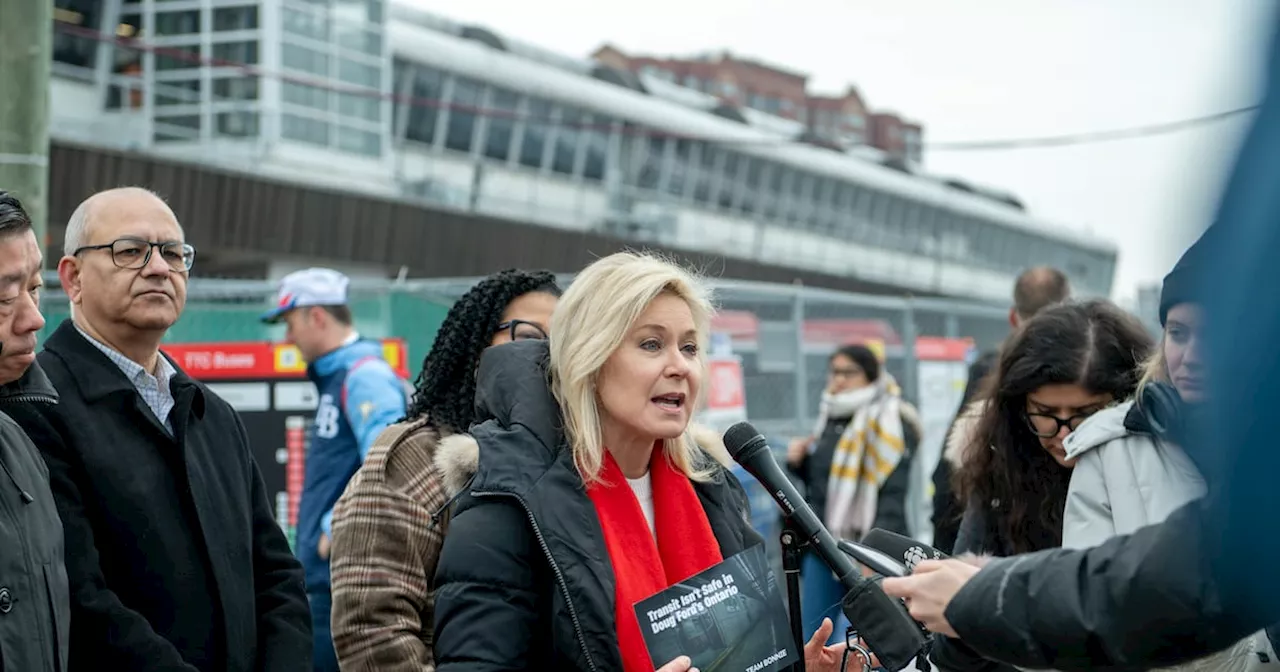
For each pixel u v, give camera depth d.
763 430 9.48
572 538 2.68
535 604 2.70
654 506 2.95
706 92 59.31
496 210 26.86
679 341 2.87
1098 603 2.02
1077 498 2.99
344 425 5.20
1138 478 2.88
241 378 6.61
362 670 3.30
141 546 3.23
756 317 9.67
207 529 3.35
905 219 39.03
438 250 21.86
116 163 17.72
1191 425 1.59
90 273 3.43
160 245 3.47
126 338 3.45
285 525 6.57
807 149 35.62
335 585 3.38
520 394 2.87
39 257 3.06
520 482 2.72
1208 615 1.92
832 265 36.28
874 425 7.45
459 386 3.65
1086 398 3.22
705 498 3.04
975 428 3.48
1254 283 1.30
